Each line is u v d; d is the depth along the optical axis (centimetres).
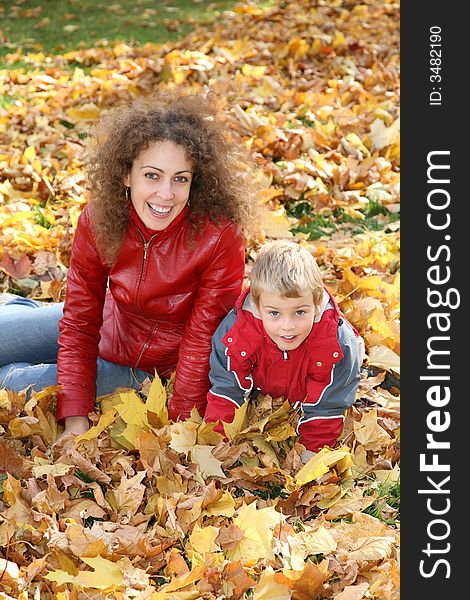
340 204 509
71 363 331
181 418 323
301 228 493
